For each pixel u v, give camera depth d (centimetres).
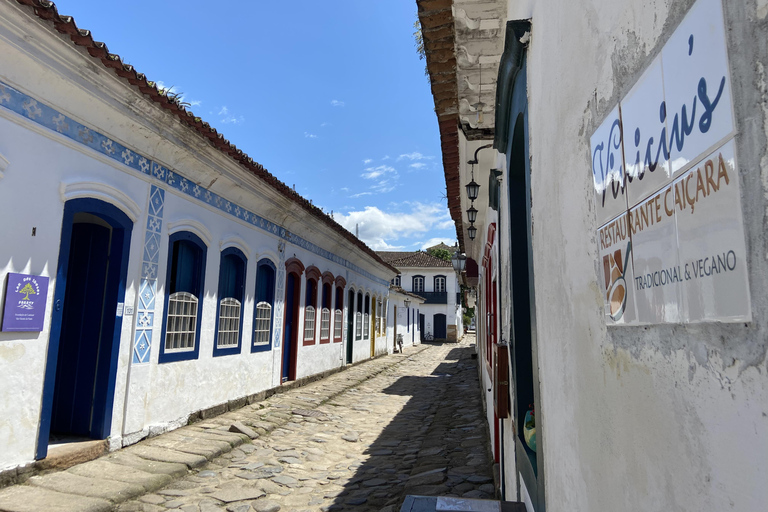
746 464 69
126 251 678
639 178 105
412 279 4494
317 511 539
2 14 459
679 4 88
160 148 724
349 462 736
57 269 560
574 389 163
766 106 66
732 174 72
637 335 107
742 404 70
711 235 78
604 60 129
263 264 1105
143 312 709
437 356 2773
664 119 94
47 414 546
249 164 893
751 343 68
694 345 83
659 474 97
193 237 834
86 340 664
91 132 611
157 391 742
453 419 1022
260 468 673
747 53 70
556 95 186
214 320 903
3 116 499
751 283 68
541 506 233
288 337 1305
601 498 134
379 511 539
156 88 635
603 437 132
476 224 945
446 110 533
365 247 1909
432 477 637
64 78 542
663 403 95
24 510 446
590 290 143
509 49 276
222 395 930
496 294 541
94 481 538
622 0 116
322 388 1352
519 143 321
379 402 1259
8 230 505
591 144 141
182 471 612
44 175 546
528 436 313
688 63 85
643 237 104
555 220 190
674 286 90
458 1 343
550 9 197
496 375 430
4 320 497
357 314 2050
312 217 1304
